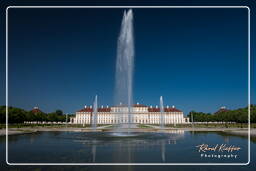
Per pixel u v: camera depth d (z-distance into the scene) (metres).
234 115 100.69
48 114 141.38
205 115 148.62
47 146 27.05
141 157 20.64
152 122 174.00
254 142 31.48
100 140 32.41
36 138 36.97
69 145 27.73
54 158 20.30
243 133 48.28
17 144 29.33
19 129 62.44
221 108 166.25
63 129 61.28
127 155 21.58
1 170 16.69
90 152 22.91
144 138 34.75
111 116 165.88
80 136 38.28
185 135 43.00
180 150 24.17
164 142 30.52
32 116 112.44
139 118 174.38
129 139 33.50
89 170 16.44
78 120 174.12
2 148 26.12
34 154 22.14
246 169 16.98
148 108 181.38
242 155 21.98
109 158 20.16
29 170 16.64
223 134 45.91
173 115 174.88
